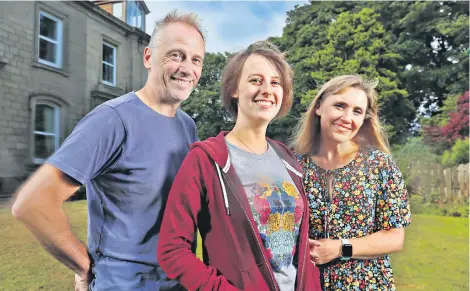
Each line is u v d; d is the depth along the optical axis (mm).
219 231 1101
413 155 5848
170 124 1347
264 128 1272
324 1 5789
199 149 1152
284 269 1175
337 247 1362
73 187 1165
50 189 1121
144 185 1233
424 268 3156
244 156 1220
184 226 1071
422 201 5516
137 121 1261
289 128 3375
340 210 1430
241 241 1099
